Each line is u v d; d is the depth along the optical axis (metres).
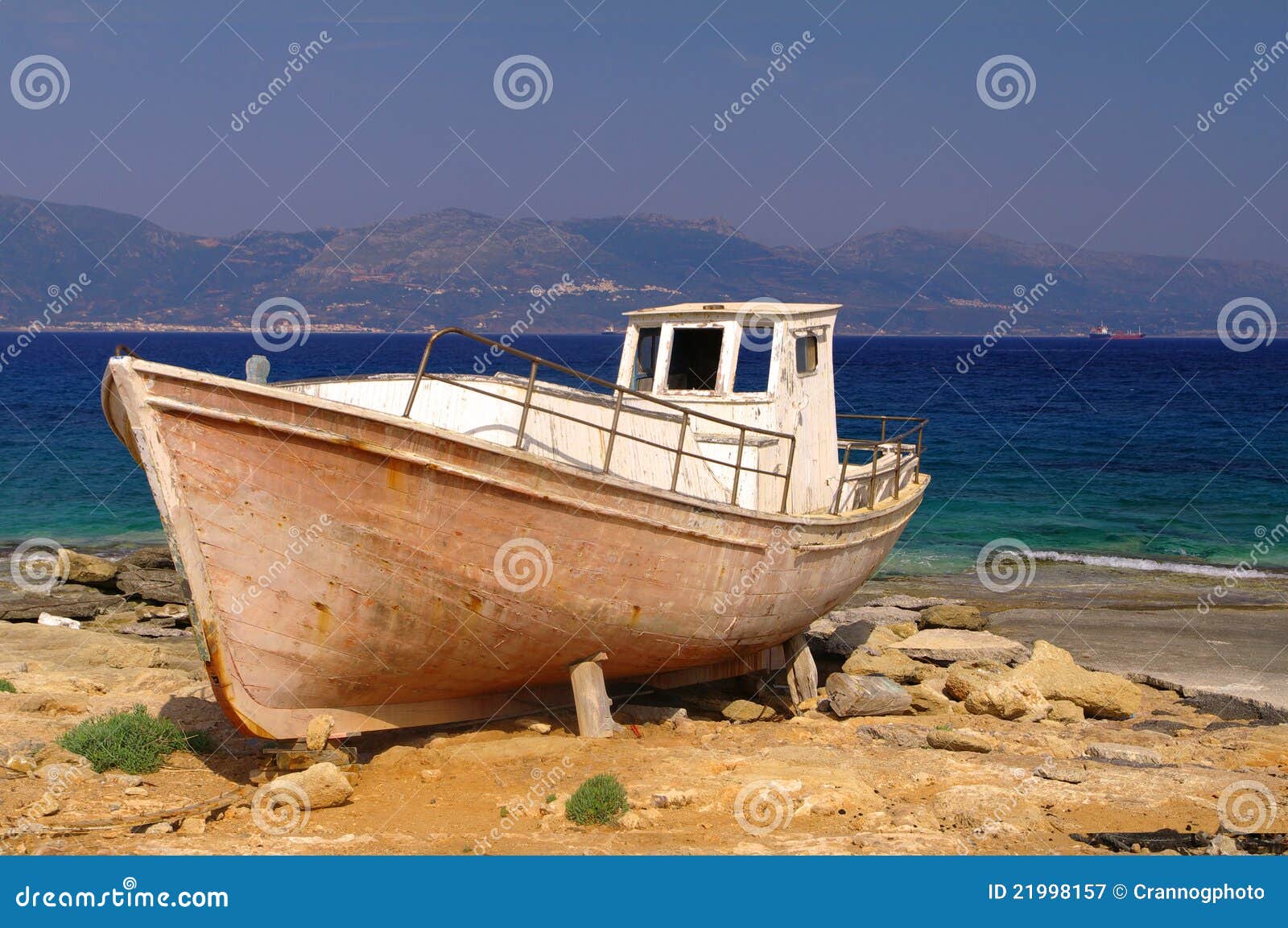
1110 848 7.18
